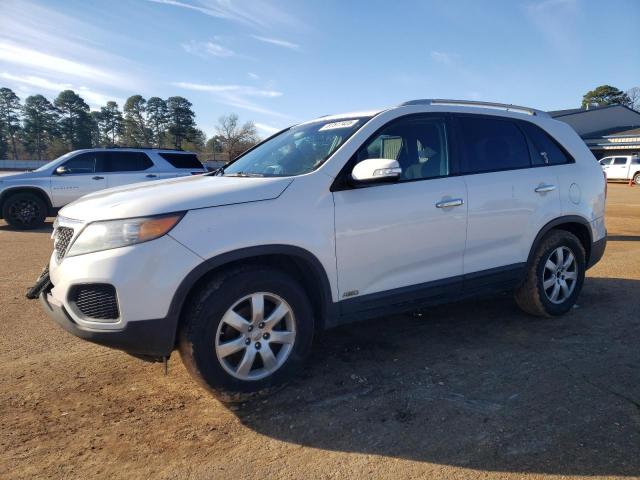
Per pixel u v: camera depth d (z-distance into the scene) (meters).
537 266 4.37
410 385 3.34
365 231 3.38
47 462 2.54
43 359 3.80
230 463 2.54
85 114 87.81
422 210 3.62
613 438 2.69
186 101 86.44
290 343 3.16
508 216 4.10
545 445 2.64
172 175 12.02
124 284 2.69
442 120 3.97
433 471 2.45
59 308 2.89
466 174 3.93
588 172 4.73
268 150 4.18
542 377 3.43
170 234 2.77
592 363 3.65
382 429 2.82
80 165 11.39
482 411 3.00
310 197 3.21
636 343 4.03
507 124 4.36
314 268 3.19
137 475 2.45
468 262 3.93
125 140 87.50
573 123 48.22
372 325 4.50
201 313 2.82
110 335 2.73
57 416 2.98
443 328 4.42
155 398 3.21
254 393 3.03
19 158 88.69
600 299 5.22
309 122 4.41
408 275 3.63
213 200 2.94
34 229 11.08
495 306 5.01
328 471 2.47
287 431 2.82
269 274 3.02
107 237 2.78
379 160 3.20
